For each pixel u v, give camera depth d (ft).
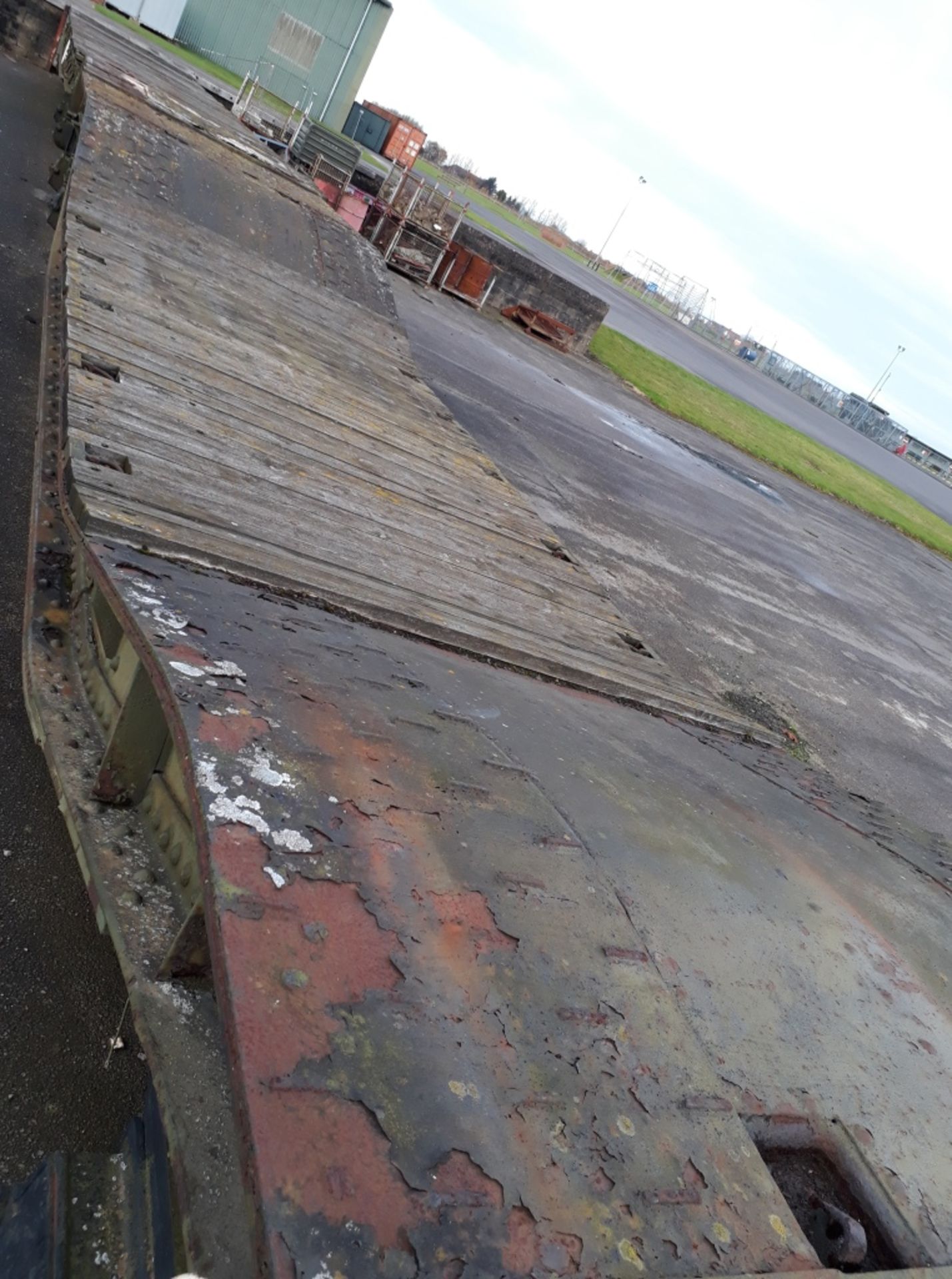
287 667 6.37
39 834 9.07
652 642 27.25
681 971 5.30
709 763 10.38
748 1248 3.99
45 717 6.94
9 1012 7.42
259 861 4.29
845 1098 5.17
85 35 42.01
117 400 11.69
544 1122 3.92
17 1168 6.37
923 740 32.09
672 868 6.37
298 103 114.21
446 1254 3.23
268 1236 2.97
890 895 8.42
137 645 5.93
